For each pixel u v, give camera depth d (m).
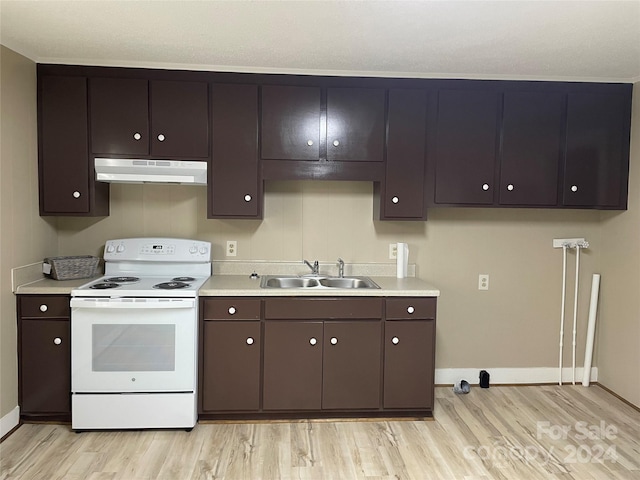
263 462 2.47
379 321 2.96
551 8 2.10
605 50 2.64
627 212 3.35
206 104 3.07
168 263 3.33
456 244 3.60
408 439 2.75
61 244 3.36
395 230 3.56
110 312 2.71
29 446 2.60
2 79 2.62
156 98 3.04
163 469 2.39
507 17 2.21
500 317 3.65
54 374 2.83
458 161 3.21
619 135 3.29
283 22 2.31
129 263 3.29
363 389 2.97
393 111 3.16
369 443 2.69
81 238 3.38
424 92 3.17
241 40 2.56
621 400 3.38
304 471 2.39
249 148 3.11
